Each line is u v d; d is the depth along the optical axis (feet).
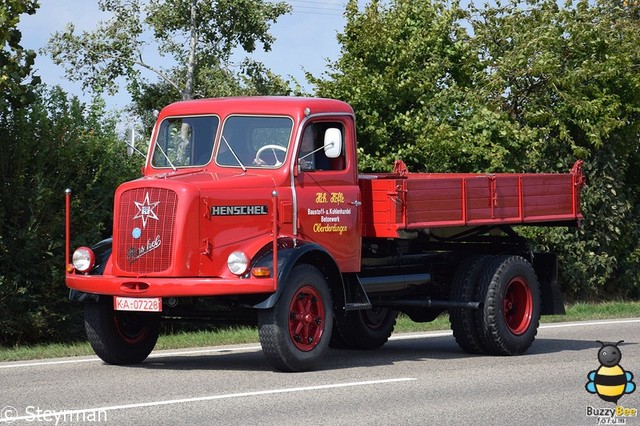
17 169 62.13
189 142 44.68
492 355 48.39
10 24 59.11
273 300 39.22
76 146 63.77
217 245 40.34
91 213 64.03
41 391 35.24
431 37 81.05
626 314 69.51
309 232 42.91
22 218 62.39
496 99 84.79
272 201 41.86
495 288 47.98
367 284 46.65
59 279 62.28
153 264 40.22
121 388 35.86
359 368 41.93
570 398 34.35
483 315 47.85
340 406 32.40
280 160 42.73
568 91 84.64
